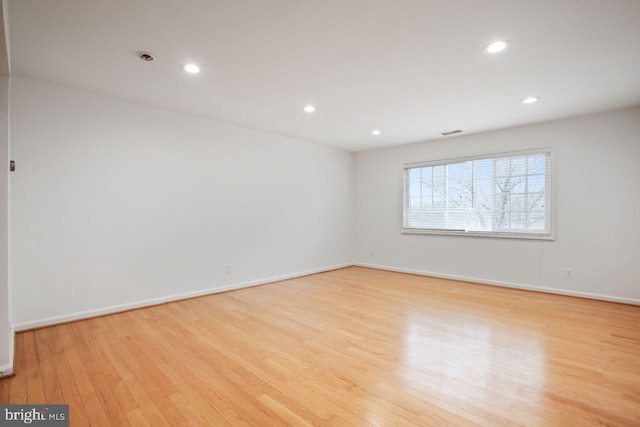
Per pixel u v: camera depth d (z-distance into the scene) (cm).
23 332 281
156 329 291
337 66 259
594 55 238
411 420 164
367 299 392
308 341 264
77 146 312
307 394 188
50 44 224
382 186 597
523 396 185
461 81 288
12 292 278
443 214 520
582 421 163
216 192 421
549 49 230
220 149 424
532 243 430
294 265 525
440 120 411
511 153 445
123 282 342
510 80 285
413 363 226
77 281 312
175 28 205
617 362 226
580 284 395
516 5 180
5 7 157
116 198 337
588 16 189
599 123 379
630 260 364
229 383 200
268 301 384
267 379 205
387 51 235
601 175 379
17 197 281
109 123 331
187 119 391
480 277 477
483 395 187
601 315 327
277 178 496
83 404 177
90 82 293
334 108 365
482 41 220
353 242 641
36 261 290
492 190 467
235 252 443
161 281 371
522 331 285
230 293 422
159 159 368
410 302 378
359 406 176
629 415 167
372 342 262
